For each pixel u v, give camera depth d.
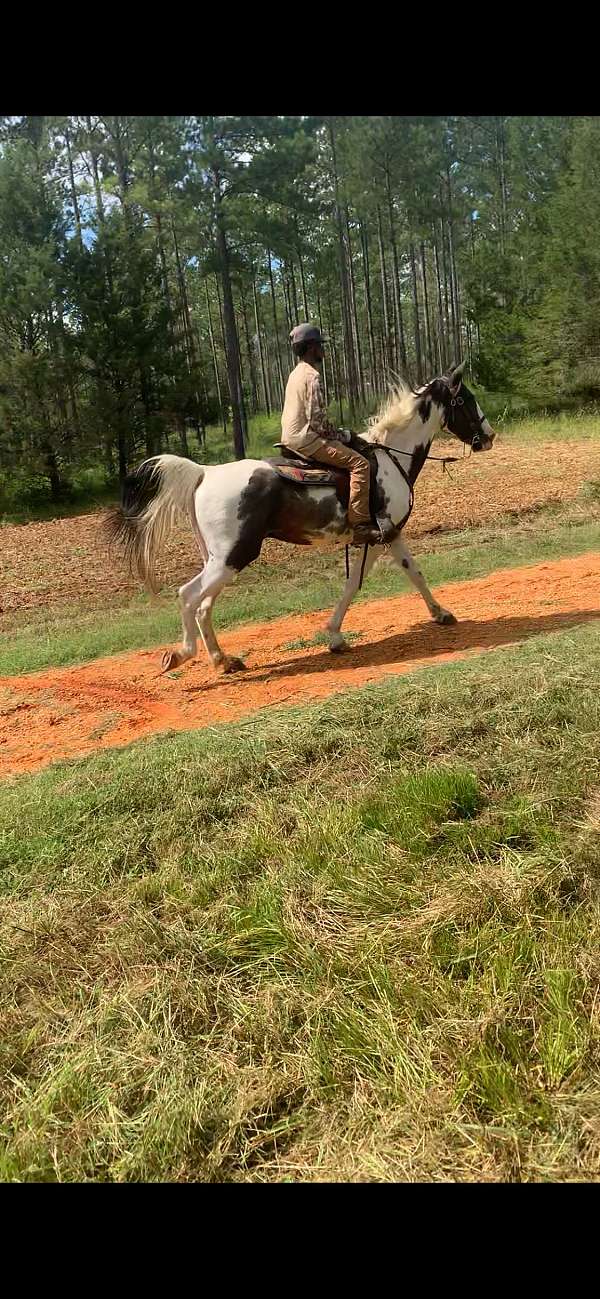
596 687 4.53
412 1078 2.32
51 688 6.95
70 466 24.59
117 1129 2.33
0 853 3.88
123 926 3.21
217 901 3.32
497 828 3.38
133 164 29.61
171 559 12.63
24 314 22.52
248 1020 2.65
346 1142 2.20
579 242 26.28
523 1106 2.20
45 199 23.30
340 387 42.91
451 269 43.25
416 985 2.64
